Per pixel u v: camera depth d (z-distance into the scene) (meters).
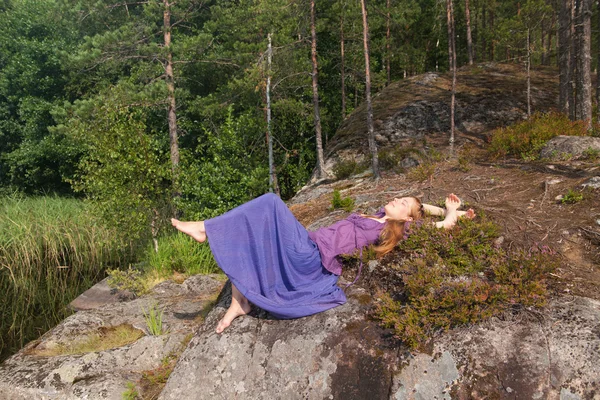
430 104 13.87
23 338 7.41
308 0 12.84
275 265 3.88
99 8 16.30
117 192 8.12
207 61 16.58
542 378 2.97
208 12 19.25
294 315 3.79
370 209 6.00
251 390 3.49
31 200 15.40
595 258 3.94
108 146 8.27
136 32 15.79
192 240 8.18
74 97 22.08
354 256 4.14
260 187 12.56
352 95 21.86
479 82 15.80
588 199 4.82
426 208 4.74
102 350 4.68
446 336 3.36
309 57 19.72
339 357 3.43
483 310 3.35
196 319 5.36
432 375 3.18
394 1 21.39
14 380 4.25
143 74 16.59
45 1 22.42
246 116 15.53
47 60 21.42
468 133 11.95
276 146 18.52
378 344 3.44
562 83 11.28
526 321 3.32
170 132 15.15
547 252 3.89
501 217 4.75
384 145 12.12
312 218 7.11
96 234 11.01
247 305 4.03
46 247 10.78
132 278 7.43
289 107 16.41
